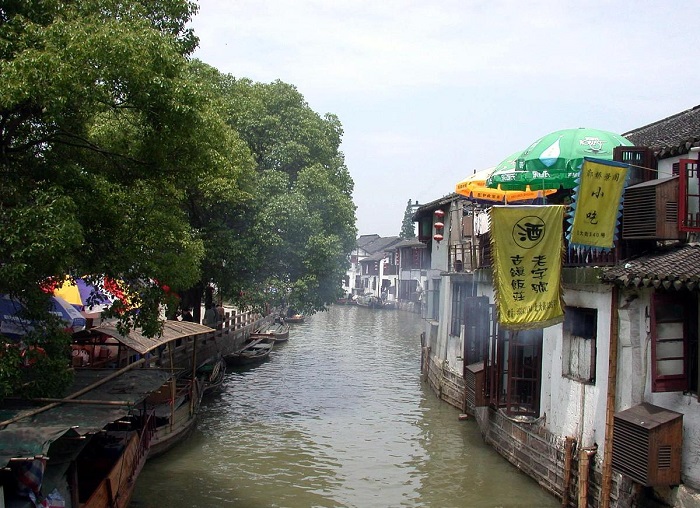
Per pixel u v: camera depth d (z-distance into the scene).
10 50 8.70
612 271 10.18
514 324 11.23
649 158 11.72
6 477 7.58
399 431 17.98
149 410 15.85
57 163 9.81
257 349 31.39
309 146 26.45
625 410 9.98
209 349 27.91
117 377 12.73
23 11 9.22
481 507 12.37
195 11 11.20
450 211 24.47
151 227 10.73
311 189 24.86
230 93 26.59
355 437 17.36
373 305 71.81
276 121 25.92
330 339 40.84
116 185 10.26
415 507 12.49
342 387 24.53
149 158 10.34
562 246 11.34
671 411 9.45
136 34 8.97
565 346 12.59
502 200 17.66
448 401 21.55
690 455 9.13
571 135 13.12
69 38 8.45
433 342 25.88
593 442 11.27
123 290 10.84
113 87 9.13
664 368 9.33
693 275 8.88
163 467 14.57
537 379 13.78
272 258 24.08
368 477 14.22
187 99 9.41
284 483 13.77
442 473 14.38
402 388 24.50
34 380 8.95
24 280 8.43
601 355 11.18
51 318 9.06
